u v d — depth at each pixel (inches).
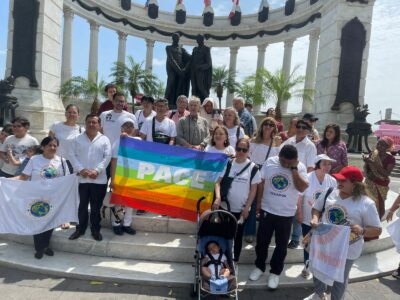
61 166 199.5
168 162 207.5
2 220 186.4
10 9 586.9
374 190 240.4
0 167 251.8
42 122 582.6
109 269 183.3
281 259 175.5
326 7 689.6
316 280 154.5
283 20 999.6
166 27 1139.9
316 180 191.3
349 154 514.3
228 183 181.5
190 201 203.8
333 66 634.8
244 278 183.5
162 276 177.9
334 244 141.1
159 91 970.7
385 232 253.4
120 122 232.1
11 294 158.2
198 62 415.2
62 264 186.4
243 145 179.5
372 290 183.5
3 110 509.7
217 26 1151.0
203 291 148.3
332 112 640.4
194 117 237.9
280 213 172.7
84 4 943.7
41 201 190.9
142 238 208.8
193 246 198.4
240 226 179.8
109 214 224.4
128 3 1058.1
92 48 1012.5
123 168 208.7
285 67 1035.9
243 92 1023.0
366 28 626.5
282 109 999.6
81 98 897.5
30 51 588.1
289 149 165.6
